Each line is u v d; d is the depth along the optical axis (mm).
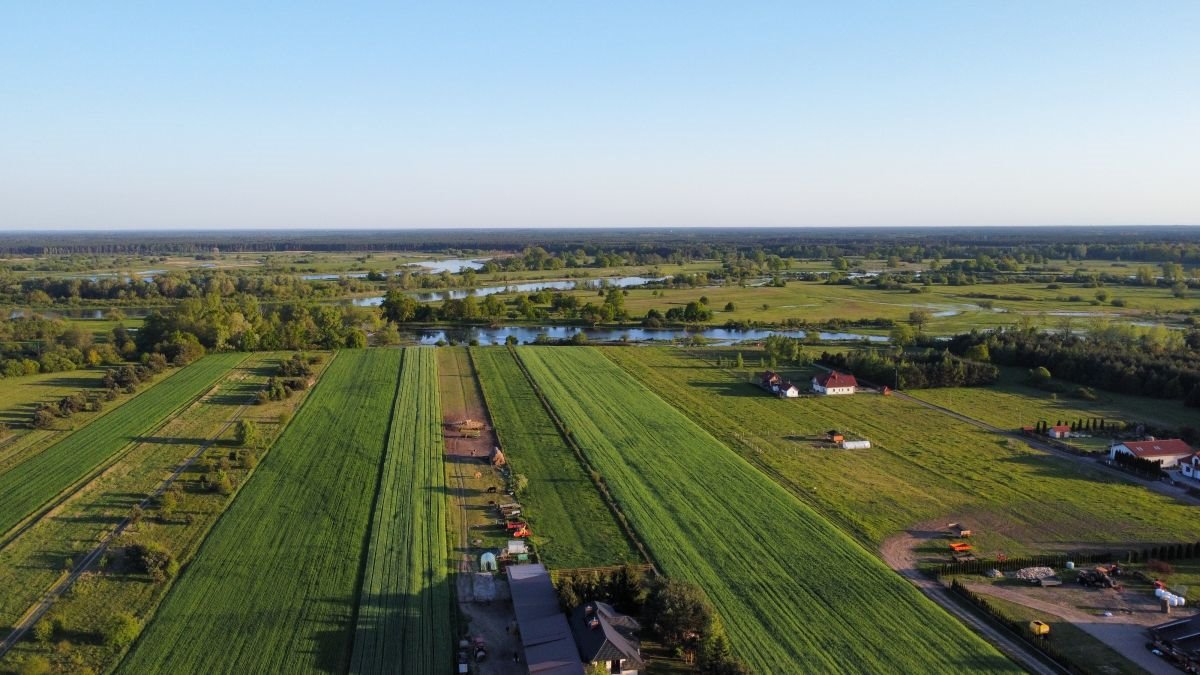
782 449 87438
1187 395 107688
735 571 57406
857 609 52281
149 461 80688
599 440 89000
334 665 45656
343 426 94125
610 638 46062
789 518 67125
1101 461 83812
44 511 67875
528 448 85625
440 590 54312
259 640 48062
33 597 53219
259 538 62312
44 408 96750
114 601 52781
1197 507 70750
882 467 81562
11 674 44438
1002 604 53812
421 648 47281
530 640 46875
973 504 71250
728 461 82250
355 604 52469
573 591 51719
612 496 71562
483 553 59812
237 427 86875
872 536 64062
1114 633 50125
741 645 47719
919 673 45062
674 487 74188
